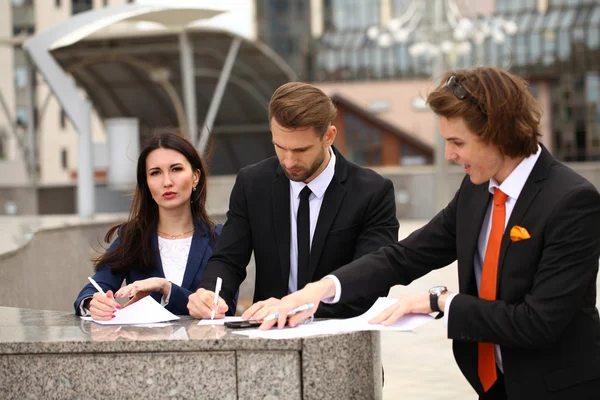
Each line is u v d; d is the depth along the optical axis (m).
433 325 8.03
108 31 19.67
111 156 13.38
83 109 12.57
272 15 65.00
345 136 56.44
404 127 59.72
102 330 2.81
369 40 63.09
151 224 3.81
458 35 24.12
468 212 2.73
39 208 20.91
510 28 24.86
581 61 61.09
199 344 2.57
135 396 2.61
